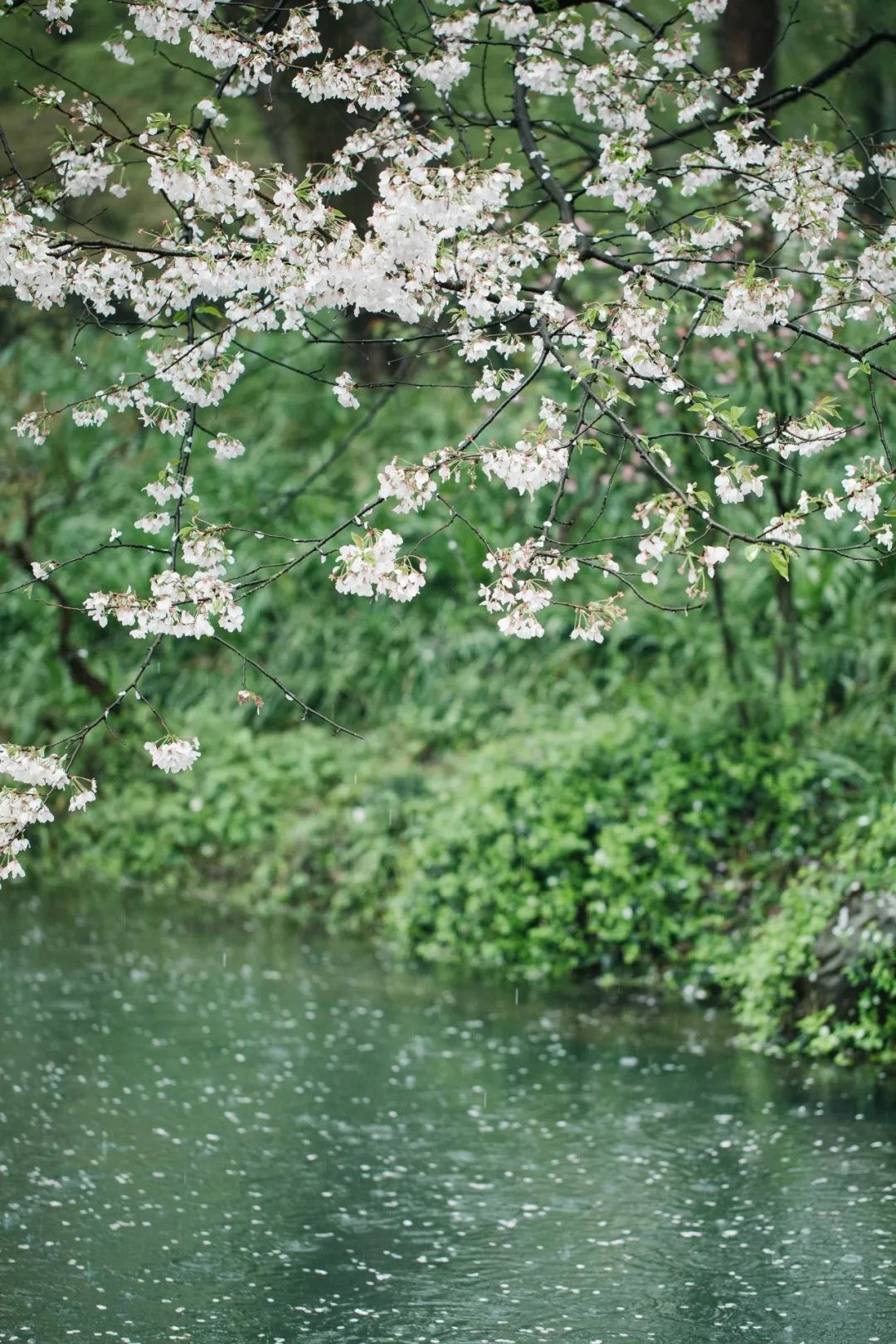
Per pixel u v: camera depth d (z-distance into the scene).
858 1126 6.46
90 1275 4.98
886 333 4.52
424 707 11.68
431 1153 6.10
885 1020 7.44
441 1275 5.02
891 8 10.14
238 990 8.45
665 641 11.26
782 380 9.14
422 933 9.51
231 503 13.27
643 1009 8.29
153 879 11.23
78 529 13.35
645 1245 5.27
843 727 9.95
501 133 8.44
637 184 4.77
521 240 4.25
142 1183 5.74
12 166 4.31
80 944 9.33
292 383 14.71
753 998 7.93
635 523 12.02
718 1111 6.63
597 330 4.23
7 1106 6.49
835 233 4.56
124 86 13.26
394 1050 7.44
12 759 3.98
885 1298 4.86
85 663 12.59
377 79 4.49
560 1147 6.18
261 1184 5.76
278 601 12.77
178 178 4.09
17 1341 4.52
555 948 9.06
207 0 4.47
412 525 12.73
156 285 4.46
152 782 11.79
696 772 9.32
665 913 8.92
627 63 4.94
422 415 13.73
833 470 10.73
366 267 3.98
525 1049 7.51
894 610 10.81
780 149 4.62
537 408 12.85
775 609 11.05
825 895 8.02
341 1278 4.99
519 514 12.58
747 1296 4.89
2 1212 5.44
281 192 4.00
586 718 10.73
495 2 5.01
